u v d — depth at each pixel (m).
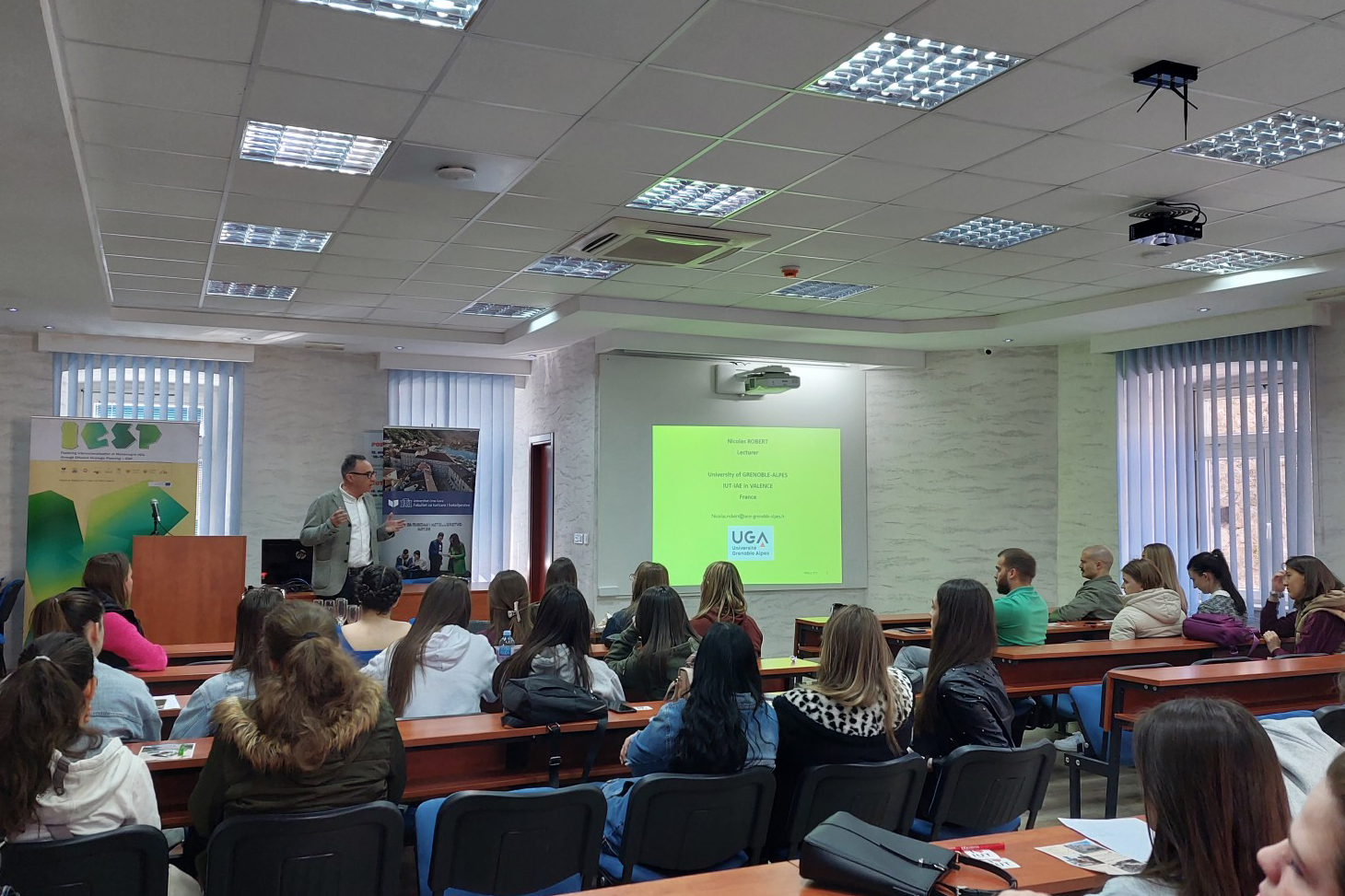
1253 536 8.29
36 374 9.48
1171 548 8.95
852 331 9.41
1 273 6.75
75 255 6.18
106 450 8.84
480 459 11.20
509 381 11.44
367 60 3.78
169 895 2.74
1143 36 3.62
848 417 10.69
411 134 4.56
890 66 3.96
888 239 6.47
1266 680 4.71
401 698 3.68
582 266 7.43
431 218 5.95
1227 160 4.97
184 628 7.29
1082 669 5.74
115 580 4.85
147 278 7.54
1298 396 7.96
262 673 3.35
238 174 5.11
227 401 10.18
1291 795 2.13
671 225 6.11
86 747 2.37
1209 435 8.75
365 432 10.73
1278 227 6.14
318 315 9.20
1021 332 9.41
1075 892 1.98
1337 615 5.30
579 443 10.09
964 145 4.72
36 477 8.66
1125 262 7.09
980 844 2.19
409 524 9.58
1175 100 4.20
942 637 3.56
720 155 4.85
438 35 3.59
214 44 3.64
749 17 3.46
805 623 7.53
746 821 2.87
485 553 11.14
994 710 3.42
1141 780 1.59
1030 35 3.61
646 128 4.49
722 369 10.17
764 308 8.98
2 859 2.21
